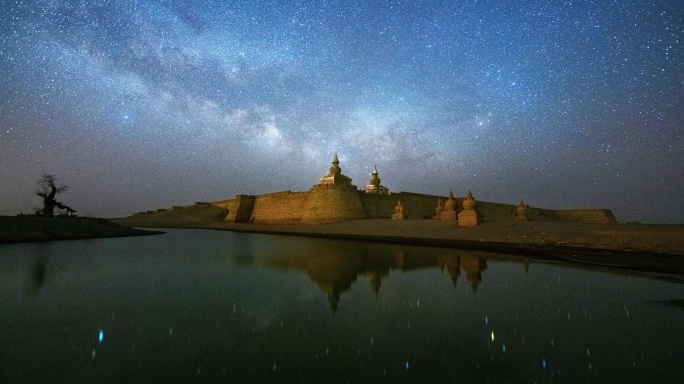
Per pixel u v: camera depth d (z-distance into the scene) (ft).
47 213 114.01
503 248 58.49
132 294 25.86
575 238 60.49
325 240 83.71
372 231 100.48
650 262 41.68
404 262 43.65
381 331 17.83
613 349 15.46
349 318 19.99
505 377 12.76
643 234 57.82
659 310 21.68
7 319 19.51
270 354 14.80
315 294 26.03
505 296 25.40
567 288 28.17
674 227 69.92
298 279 32.22
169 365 13.61
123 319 19.62
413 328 18.31
